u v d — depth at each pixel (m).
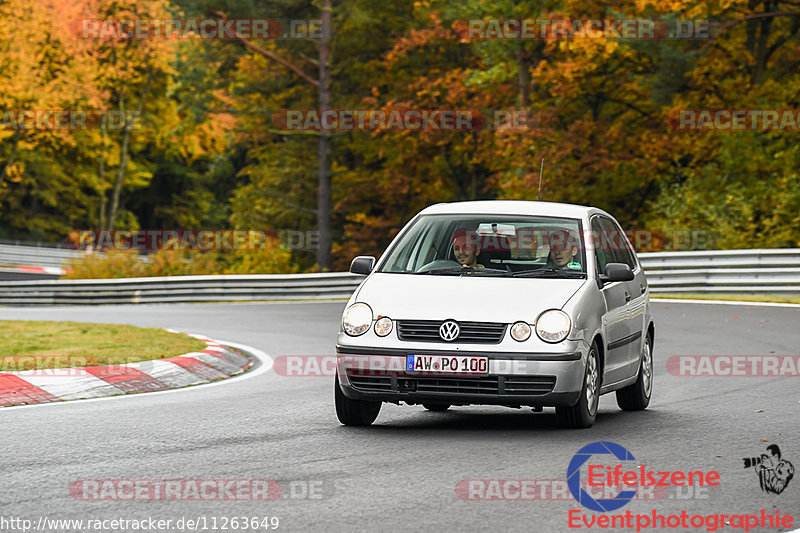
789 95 150.50
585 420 35.31
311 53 192.12
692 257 99.94
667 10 149.12
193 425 36.47
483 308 34.34
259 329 76.81
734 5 153.38
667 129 152.38
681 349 60.34
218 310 97.94
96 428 35.78
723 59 158.75
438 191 191.88
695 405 41.66
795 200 122.31
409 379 34.09
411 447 32.34
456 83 173.12
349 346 34.75
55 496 25.92
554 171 157.00
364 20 179.25
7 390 43.22
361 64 190.88
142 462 30.08
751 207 124.94
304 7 189.12
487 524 23.31
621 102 163.00
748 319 76.31
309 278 116.88
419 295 35.19
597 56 152.75
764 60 159.00
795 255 94.75
